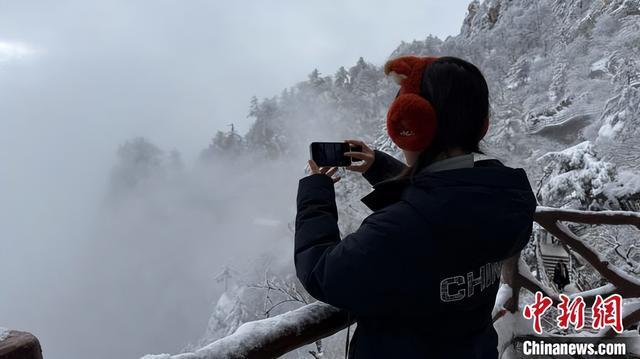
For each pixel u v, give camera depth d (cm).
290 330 108
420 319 89
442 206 80
